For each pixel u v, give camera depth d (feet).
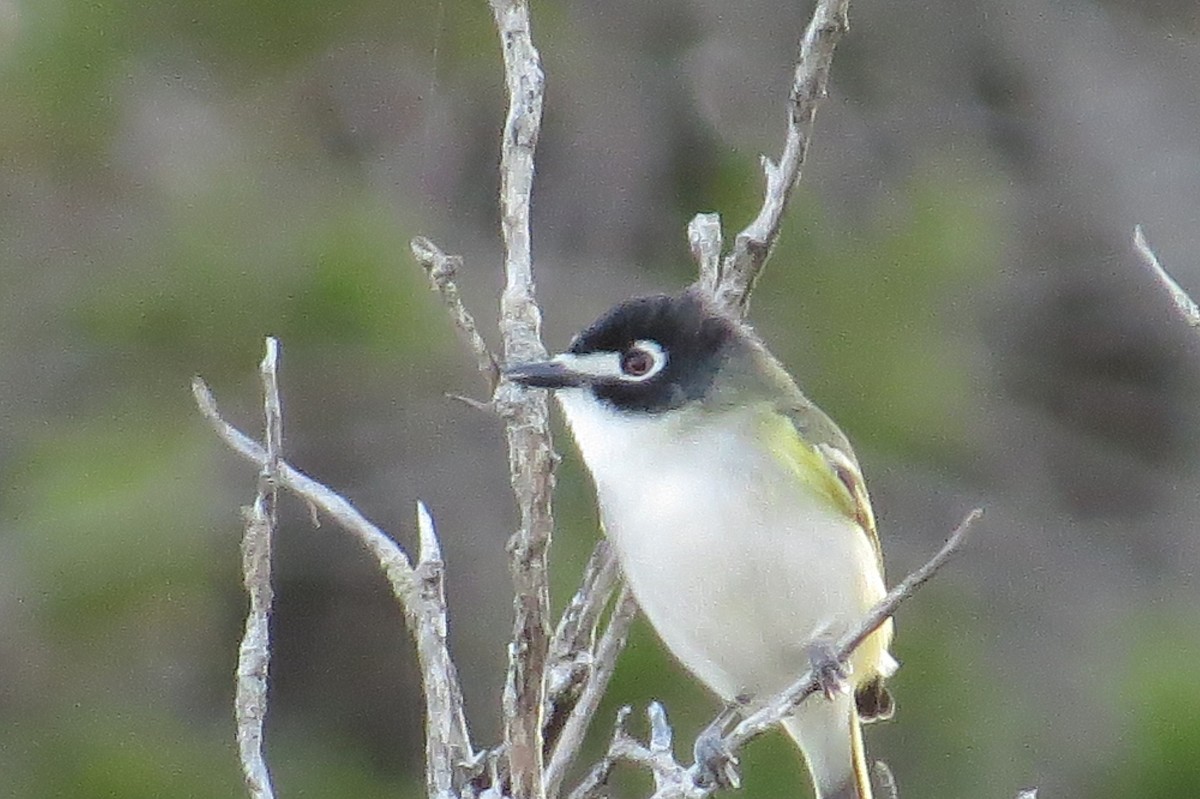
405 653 48.42
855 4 51.85
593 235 48.60
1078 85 53.26
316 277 44.11
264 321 44.39
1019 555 47.67
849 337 44.39
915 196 47.75
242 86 47.57
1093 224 52.65
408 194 47.50
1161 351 52.90
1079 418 52.60
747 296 24.80
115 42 46.47
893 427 44.47
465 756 20.27
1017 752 42.60
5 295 46.06
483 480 46.83
